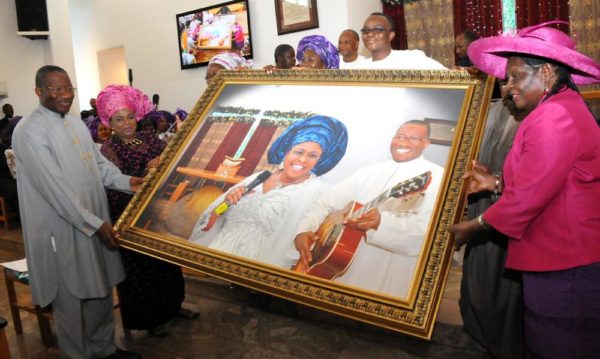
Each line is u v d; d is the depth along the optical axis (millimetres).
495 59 1811
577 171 1506
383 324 1476
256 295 3314
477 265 2176
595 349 1536
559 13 5680
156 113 5918
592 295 1512
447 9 6367
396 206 1726
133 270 2816
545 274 1569
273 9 6215
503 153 2094
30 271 2385
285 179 1993
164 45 7613
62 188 2229
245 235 1865
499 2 5988
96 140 5734
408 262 1569
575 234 1508
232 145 2240
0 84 9695
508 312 2098
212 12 6805
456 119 1908
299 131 2139
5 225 5844
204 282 3545
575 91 1577
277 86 2385
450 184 1729
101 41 8938
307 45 3537
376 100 2107
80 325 2445
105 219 2492
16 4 9453
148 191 2215
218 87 2523
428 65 2977
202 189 2119
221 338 2934
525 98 1603
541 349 1609
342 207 1801
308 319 3096
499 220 1524
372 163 1899
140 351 2818
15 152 2314
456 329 2617
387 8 6691
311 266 1667
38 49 10031
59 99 2291
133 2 7953
